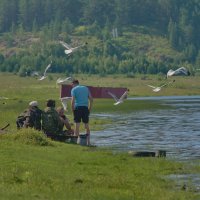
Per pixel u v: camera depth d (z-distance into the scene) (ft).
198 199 152.97
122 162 204.64
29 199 138.41
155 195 154.81
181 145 263.49
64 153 215.51
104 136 304.91
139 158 215.51
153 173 187.83
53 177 166.50
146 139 289.33
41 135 236.22
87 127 256.73
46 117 257.96
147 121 417.90
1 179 157.79
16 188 149.07
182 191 161.79
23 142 230.48
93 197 146.82
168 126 370.53
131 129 349.82
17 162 180.96
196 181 176.45
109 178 170.91
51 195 145.28
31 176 163.43
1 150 202.18
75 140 253.85
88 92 258.78
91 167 190.39
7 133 240.53
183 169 196.44
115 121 417.08
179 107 646.74
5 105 642.22
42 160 192.44
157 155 223.10
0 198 136.46
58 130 260.62
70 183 160.97
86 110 257.34
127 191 157.38
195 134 315.37
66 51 253.44
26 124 256.52
